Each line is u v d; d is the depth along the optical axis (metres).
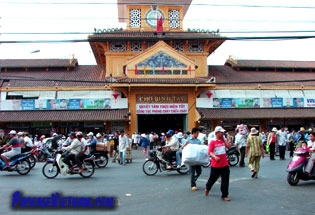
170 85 36.78
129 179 15.12
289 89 40.50
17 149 17.11
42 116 35.72
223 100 38.69
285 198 10.74
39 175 17.02
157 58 38.22
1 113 36.06
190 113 38.25
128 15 44.22
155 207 9.60
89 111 36.91
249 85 39.78
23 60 43.03
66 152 15.77
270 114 37.97
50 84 38.62
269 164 20.58
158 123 43.41
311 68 45.09
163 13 44.56
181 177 15.62
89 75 41.28
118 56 41.00
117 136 26.78
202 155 11.99
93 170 16.16
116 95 37.69
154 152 17.12
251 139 15.15
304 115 38.25
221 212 8.95
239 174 16.27
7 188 13.02
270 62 45.91
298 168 13.01
